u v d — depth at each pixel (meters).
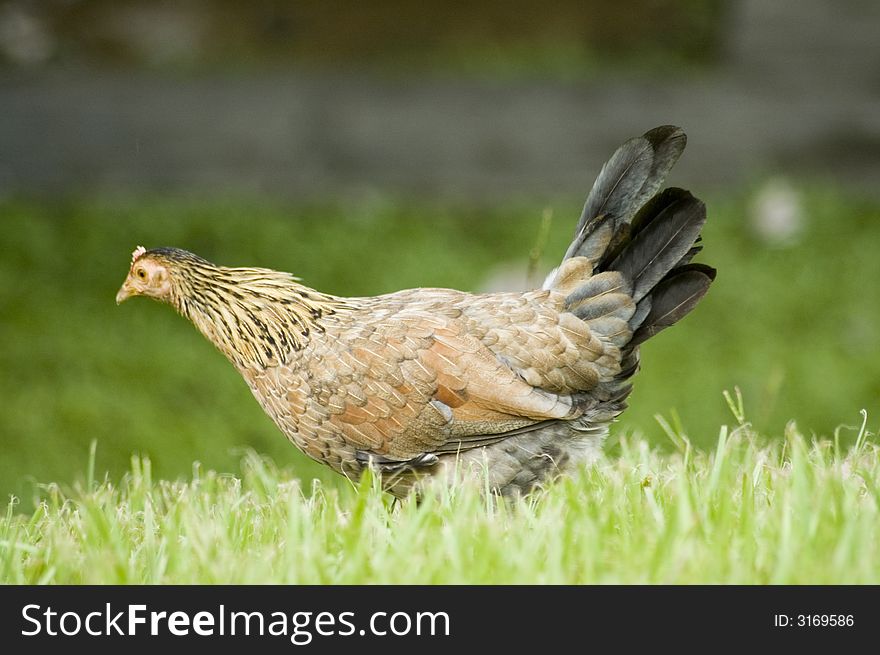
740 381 14.37
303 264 18.00
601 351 7.22
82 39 24.56
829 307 16.53
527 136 20.58
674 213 7.43
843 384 14.45
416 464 7.17
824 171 20.11
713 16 24.09
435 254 18.17
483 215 19.50
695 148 20.25
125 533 6.86
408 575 5.82
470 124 20.67
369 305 7.37
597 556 5.75
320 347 7.14
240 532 6.75
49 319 16.28
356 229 19.02
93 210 19.23
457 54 24.20
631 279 7.42
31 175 20.33
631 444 8.86
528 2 25.41
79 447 13.26
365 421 7.09
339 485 8.55
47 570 6.33
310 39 25.25
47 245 18.22
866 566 5.55
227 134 20.69
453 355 7.03
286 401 7.27
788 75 20.98
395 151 20.62
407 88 21.22
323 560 6.05
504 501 7.12
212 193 20.22
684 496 6.16
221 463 12.71
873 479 6.77
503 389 7.01
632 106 20.62
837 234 18.38
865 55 20.81
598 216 7.58
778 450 8.16
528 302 7.25
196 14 25.47
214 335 7.45
